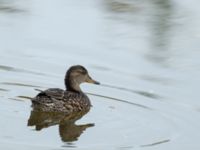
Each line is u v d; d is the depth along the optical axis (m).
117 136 16.36
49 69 20.83
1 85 19.45
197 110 18.16
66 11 25.83
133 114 17.89
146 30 24.06
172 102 18.70
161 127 17.05
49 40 22.95
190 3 27.36
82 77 19.38
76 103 18.19
